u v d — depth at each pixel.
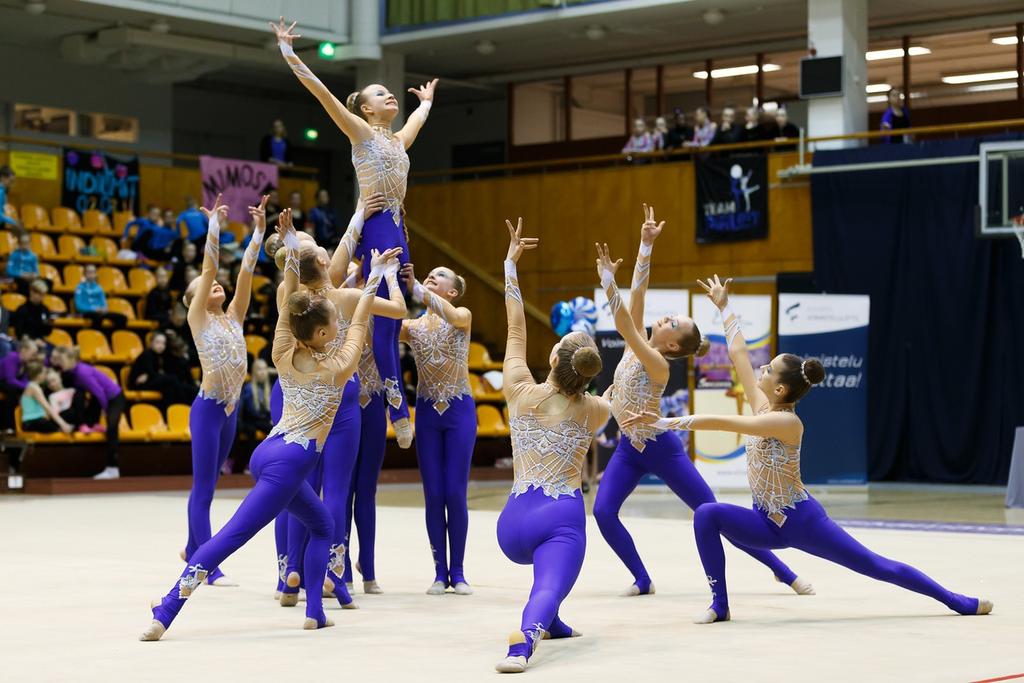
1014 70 19.28
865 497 14.62
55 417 15.00
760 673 4.50
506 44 20.89
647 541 9.68
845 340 15.51
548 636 5.36
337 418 6.45
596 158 20.16
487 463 19.31
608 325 15.41
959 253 17.09
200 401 7.32
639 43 21.09
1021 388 16.86
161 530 10.52
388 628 5.72
